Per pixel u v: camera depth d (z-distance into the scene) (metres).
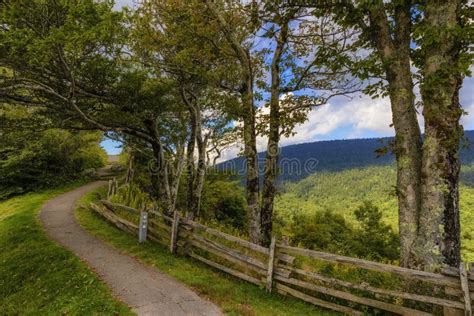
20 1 7.21
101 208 14.66
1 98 9.32
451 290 4.93
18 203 19.53
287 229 28.58
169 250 9.32
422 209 5.77
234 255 7.62
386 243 25.17
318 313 5.82
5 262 9.22
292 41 10.83
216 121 17.41
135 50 11.38
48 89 8.98
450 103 5.56
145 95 11.32
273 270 6.83
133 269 7.88
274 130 9.95
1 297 7.45
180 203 24.34
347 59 8.18
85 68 9.65
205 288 6.70
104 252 9.30
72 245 9.98
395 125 6.38
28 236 11.12
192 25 10.23
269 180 9.98
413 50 7.06
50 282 7.36
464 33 5.36
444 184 5.56
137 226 10.99
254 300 6.28
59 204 18.06
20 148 24.11
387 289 5.72
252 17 9.25
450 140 5.48
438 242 5.51
